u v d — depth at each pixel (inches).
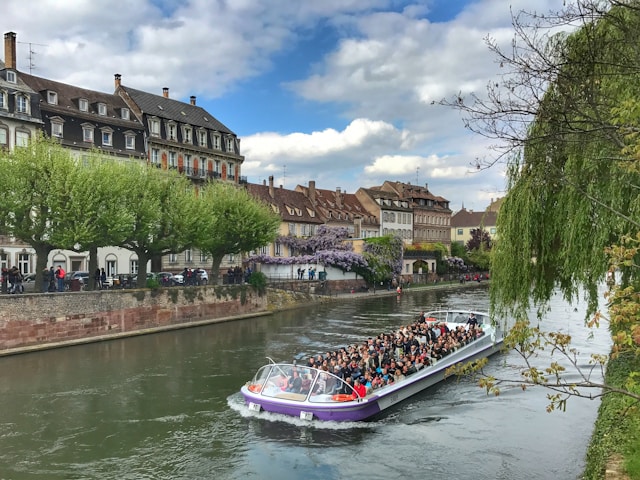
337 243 2416.3
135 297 1170.0
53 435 533.0
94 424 563.5
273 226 1589.6
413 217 3668.8
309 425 553.3
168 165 1914.4
